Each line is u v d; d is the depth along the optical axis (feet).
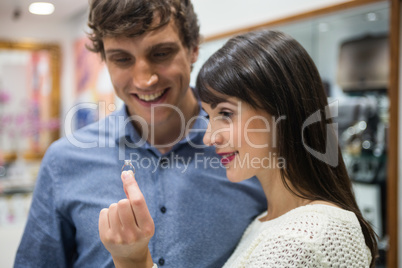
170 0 2.88
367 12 4.85
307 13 5.36
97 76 10.75
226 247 3.28
